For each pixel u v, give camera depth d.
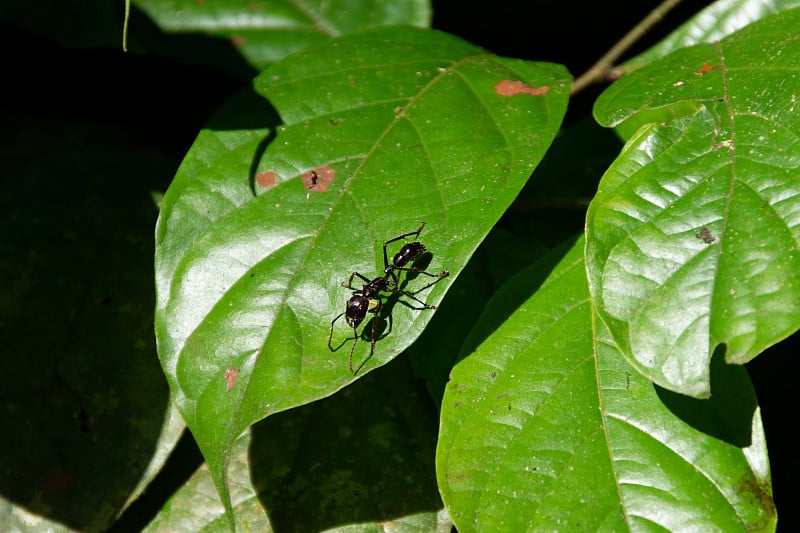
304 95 0.43
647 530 0.39
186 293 0.41
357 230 0.41
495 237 0.47
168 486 0.45
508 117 0.42
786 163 0.39
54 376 0.45
